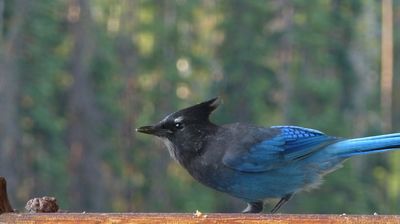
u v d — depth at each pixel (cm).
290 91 3988
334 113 3981
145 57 3988
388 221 675
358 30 4159
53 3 3309
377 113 4194
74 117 3628
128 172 3762
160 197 3819
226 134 838
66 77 3619
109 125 3741
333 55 4128
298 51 4031
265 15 4006
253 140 830
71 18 3603
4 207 722
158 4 3991
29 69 3247
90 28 3634
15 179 3180
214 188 848
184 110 845
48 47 3306
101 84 3709
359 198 3653
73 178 3547
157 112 3978
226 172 827
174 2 4025
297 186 839
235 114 4041
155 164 3822
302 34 3962
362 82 4209
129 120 3828
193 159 841
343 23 4109
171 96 4012
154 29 3962
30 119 3272
